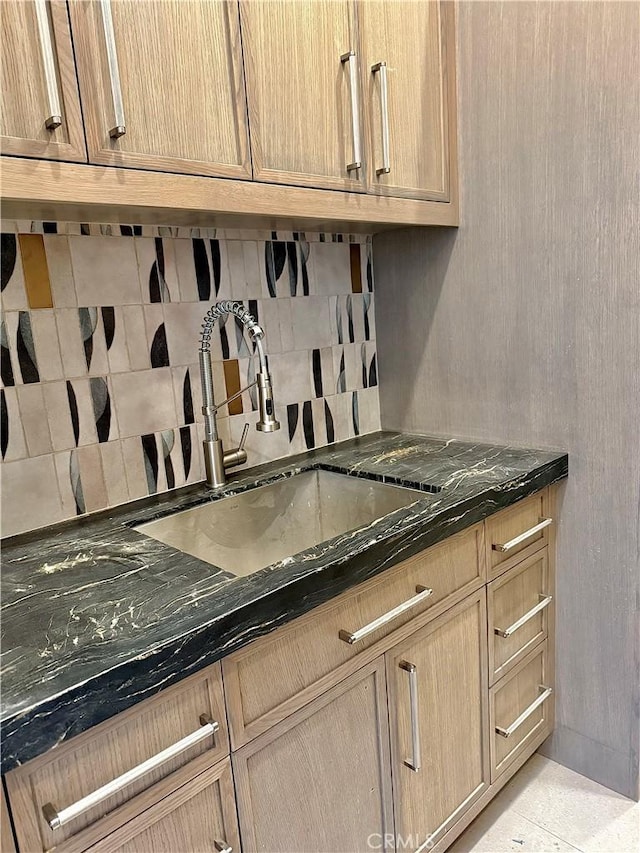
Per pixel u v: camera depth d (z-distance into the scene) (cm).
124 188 95
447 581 123
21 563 104
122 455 131
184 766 83
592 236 135
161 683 75
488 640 138
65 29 86
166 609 84
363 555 99
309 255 164
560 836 145
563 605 158
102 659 72
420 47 140
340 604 100
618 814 150
